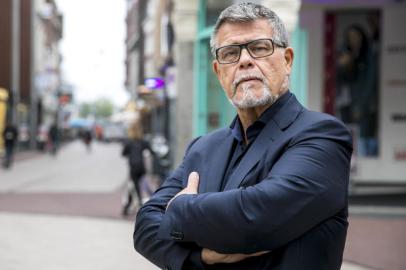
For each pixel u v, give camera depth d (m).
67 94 58.59
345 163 1.70
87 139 43.00
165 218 1.74
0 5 34.81
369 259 6.73
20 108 38.94
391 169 14.85
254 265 1.66
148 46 35.34
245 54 1.80
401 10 14.46
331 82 14.73
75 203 12.34
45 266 6.44
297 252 1.63
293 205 1.59
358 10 14.58
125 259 6.84
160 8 26.94
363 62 14.80
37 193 14.37
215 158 1.91
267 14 1.83
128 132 10.66
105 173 21.70
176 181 2.03
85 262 6.67
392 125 14.83
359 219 9.52
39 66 48.34
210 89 13.66
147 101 28.06
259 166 1.74
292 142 1.71
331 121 1.72
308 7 14.19
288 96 1.85
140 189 10.52
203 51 13.67
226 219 1.60
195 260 1.70
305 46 11.83
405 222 9.25
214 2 13.34
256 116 1.86
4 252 7.14
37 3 45.78
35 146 42.28
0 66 34.81
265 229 1.58
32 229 8.89
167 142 15.25
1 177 19.25
